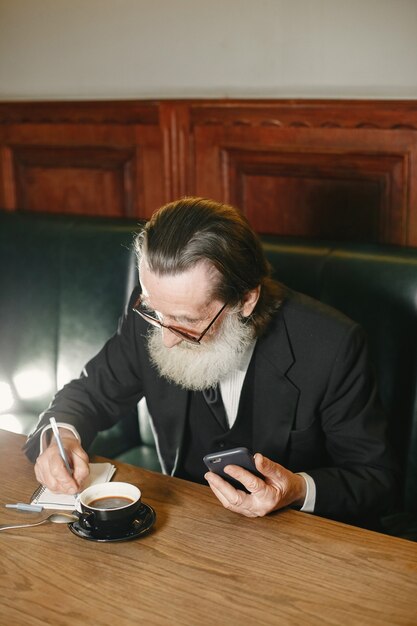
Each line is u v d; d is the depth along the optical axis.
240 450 1.67
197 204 1.79
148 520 1.63
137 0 3.23
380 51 2.78
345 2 2.80
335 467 1.98
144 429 2.90
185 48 3.17
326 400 2.01
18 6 3.54
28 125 3.57
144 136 3.28
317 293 2.51
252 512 1.65
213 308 1.78
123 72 3.35
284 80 2.99
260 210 3.10
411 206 2.77
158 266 1.73
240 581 1.44
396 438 2.40
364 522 2.01
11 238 3.21
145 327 2.16
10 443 2.06
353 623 1.33
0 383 3.23
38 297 3.13
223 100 3.03
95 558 1.52
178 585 1.43
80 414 2.10
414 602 1.38
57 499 1.75
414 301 2.36
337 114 2.82
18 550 1.55
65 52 3.47
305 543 1.57
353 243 2.62
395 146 2.74
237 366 2.02
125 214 3.45
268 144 2.99
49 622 1.33
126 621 1.33
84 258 3.02
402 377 2.38
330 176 2.91
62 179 3.58
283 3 2.92
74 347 3.04
